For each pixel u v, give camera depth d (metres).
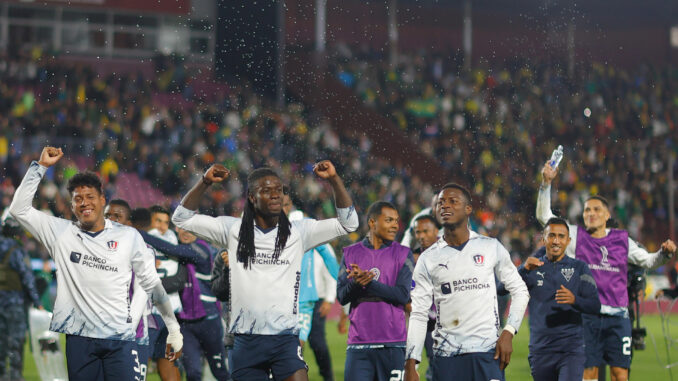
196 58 29.52
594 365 7.15
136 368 4.98
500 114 30.28
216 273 5.36
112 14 29.05
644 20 34.03
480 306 5.04
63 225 4.97
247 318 4.78
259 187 4.76
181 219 4.92
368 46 32.31
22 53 26.00
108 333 4.87
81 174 4.97
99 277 4.89
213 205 20.86
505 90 31.52
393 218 6.02
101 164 22.25
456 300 5.05
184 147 23.69
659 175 28.03
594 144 29.69
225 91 29.12
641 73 33.50
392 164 27.58
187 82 27.81
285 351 4.78
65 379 7.48
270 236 4.82
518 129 29.94
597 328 7.16
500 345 4.99
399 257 5.93
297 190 22.67
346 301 5.89
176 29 29.52
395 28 33.44
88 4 28.72
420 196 24.64
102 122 24.27
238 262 4.82
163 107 25.58
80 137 23.55
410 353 5.09
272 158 24.50
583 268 6.21
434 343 5.14
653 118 31.59
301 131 26.44
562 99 31.81
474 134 28.86
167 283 6.88
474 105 30.11
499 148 28.39
